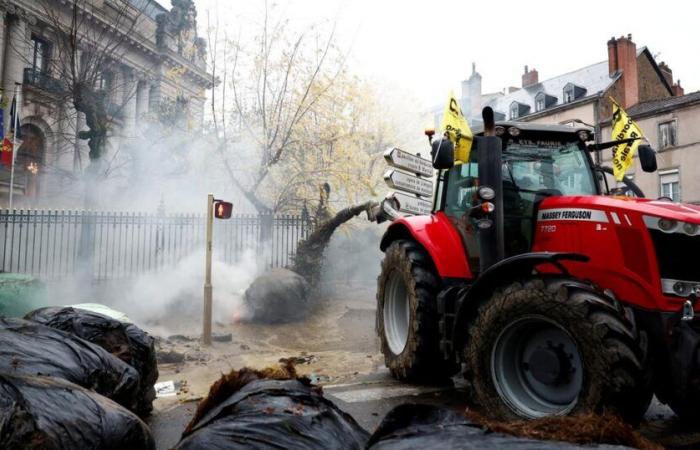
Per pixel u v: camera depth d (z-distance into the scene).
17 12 24.64
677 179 29.67
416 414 1.71
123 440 2.04
